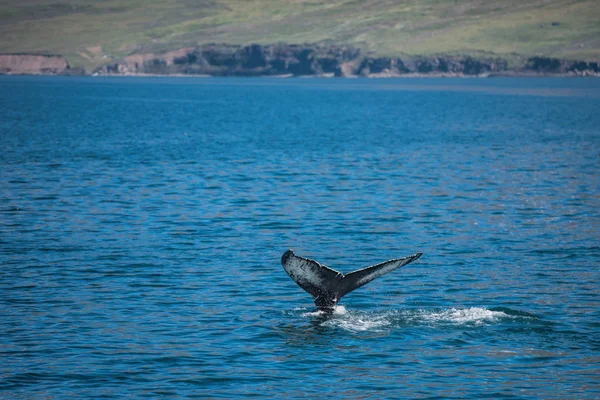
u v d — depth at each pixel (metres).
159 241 113.88
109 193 155.38
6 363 67.69
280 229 123.44
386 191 160.62
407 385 63.62
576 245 112.44
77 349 70.88
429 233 120.94
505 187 167.12
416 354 69.56
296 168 194.75
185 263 101.12
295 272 77.31
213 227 124.25
